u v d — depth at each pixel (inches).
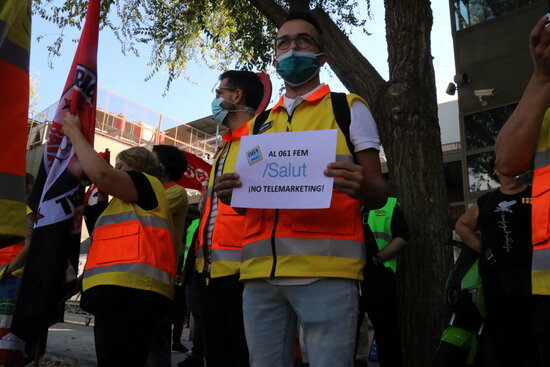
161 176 133.0
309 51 89.1
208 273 124.0
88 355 220.4
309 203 73.4
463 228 125.7
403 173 154.7
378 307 150.3
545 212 61.2
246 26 315.6
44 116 828.0
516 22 456.1
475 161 462.9
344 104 84.2
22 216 85.8
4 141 86.3
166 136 967.0
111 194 107.4
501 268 110.1
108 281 103.4
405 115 158.1
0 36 85.3
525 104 65.8
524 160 67.3
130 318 103.7
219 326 120.4
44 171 119.1
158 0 321.1
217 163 129.0
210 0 318.3
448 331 117.6
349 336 74.2
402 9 168.2
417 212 150.3
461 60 486.0
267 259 77.9
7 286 138.2
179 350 252.1
